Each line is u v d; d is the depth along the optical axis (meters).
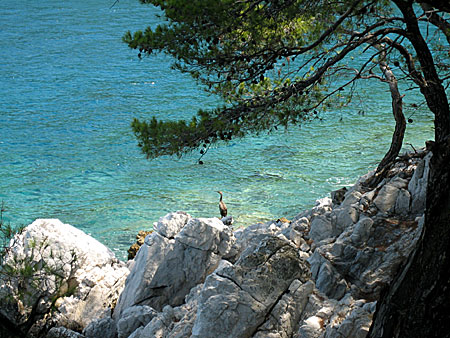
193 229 28.06
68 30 170.38
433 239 13.48
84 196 62.28
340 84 88.25
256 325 20.91
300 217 29.64
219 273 22.19
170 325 24.28
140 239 43.25
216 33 17.16
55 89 109.88
